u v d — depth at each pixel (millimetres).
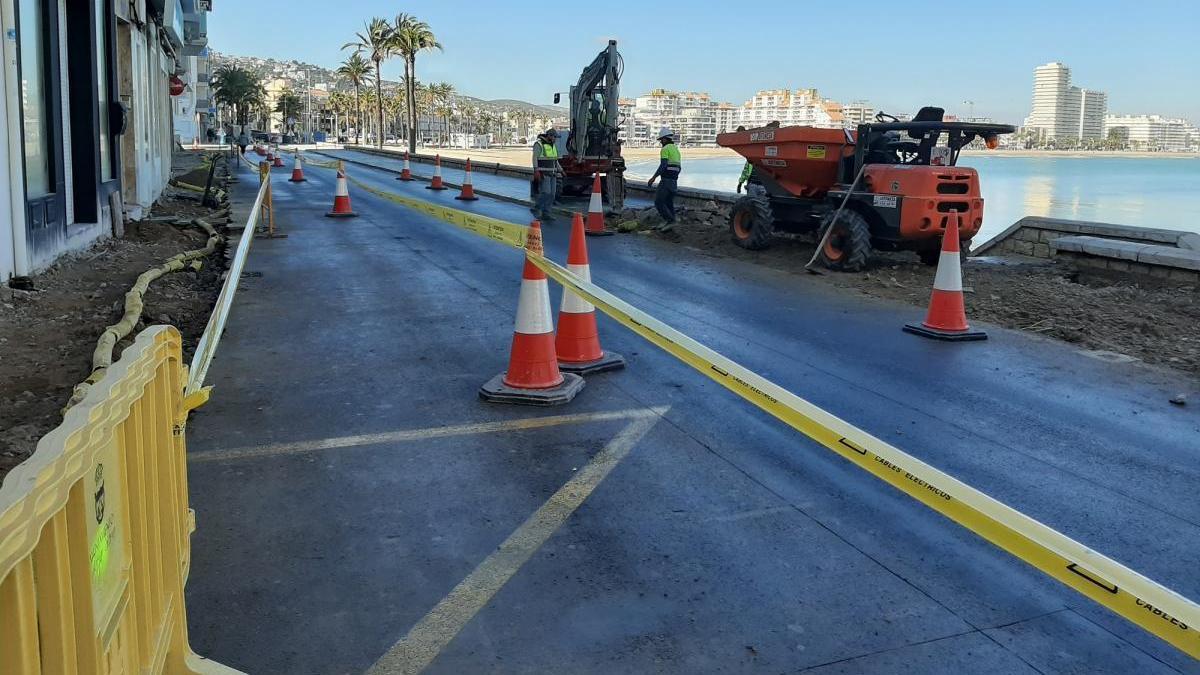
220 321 4703
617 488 4797
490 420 5840
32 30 9961
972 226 11648
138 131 16391
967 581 3910
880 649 3385
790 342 8273
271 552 4023
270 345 7699
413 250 13406
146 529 2248
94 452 1666
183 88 28641
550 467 5066
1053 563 2330
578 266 6910
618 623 3521
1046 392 6809
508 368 6719
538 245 6293
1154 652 3412
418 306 9422
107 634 1818
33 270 9391
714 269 12430
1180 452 5574
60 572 1551
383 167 41469
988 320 9422
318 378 6723
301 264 11984
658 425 5801
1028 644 3443
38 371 6371
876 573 3957
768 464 5184
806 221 13531
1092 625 3590
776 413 3408
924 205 11312
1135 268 11445
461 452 5266
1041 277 11805
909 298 10492
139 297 8281
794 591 3791
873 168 11945
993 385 6977
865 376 7168
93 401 1812
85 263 10805
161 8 20000
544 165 18625
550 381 6328
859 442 2982
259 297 9773
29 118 9789
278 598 3645
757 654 3336
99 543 1762
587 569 3936
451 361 7266
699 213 17609
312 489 4707
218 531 4211
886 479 2857
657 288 10906
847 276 11891
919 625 3555
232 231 15328
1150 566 4086
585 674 3197
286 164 42438
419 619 3518
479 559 4004
